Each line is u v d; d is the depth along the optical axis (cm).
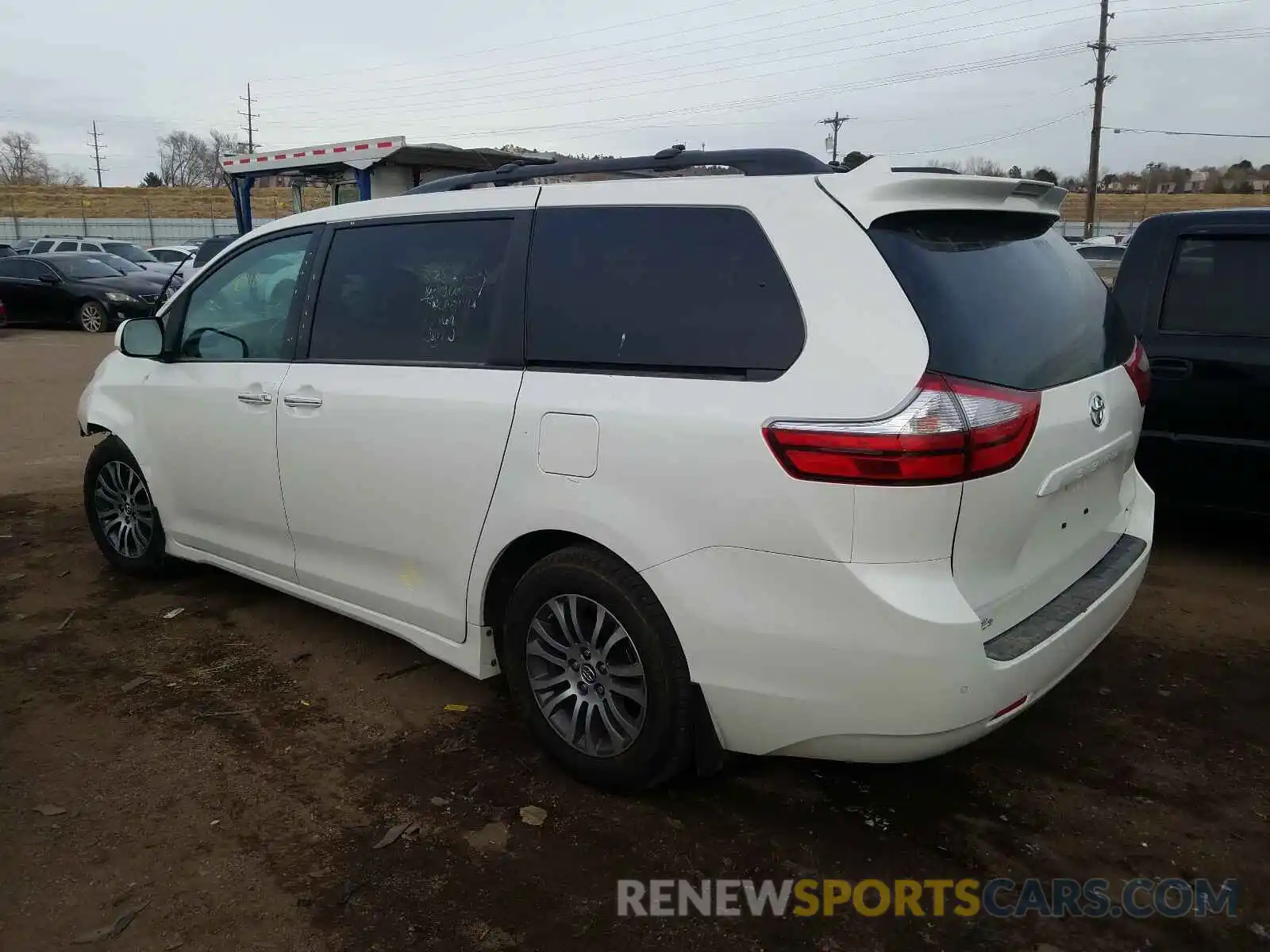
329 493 364
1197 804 302
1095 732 344
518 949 241
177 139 9338
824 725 254
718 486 256
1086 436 278
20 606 462
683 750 285
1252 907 257
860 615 241
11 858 274
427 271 343
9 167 9194
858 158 302
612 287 293
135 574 494
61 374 1256
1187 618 440
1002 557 257
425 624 346
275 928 248
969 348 246
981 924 251
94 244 2719
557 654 308
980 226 283
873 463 234
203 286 430
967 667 241
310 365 372
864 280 248
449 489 321
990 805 301
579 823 291
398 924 249
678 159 310
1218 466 477
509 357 312
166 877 267
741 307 266
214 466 414
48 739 339
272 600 471
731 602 259
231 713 359
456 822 292
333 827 290
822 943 244
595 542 287
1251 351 462
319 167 1385
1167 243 491
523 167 354
